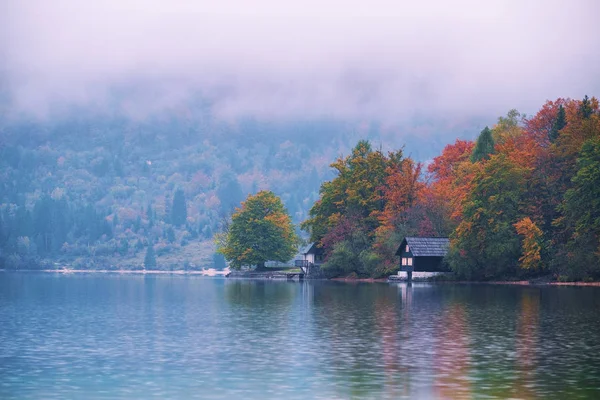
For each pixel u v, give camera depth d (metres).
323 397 38.03
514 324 66.06
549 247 127.44
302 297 102.94
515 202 131.00
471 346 53.31
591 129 133.62
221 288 136.75
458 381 41.41
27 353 51.03
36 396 38.38
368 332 61.19
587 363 46.53
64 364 46.88
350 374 43.41
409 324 66.56
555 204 131.88
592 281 123.38
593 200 118.38
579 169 127.12
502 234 128.75
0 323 69.38
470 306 83.75
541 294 101.50
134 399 37.69
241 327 65.25
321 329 63.44
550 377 42.34
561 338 57.16
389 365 46.06
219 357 49.19
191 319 72.50
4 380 42.06
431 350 51.72
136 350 52.19
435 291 111.81
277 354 50.25
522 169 131.50
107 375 43.38
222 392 39.16
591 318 70.50
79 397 38.22
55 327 66.00
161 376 43.16
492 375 42.91
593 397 37.72
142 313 79.56
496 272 135.75
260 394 38.69
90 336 59.69
